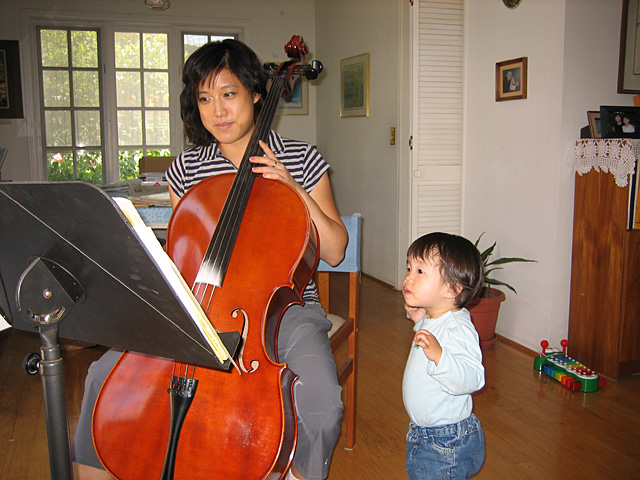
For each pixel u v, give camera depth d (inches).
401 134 146.3
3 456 70.3
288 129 207.9
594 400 86.5
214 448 39.8
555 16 95.3
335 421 46.9
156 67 197.6
